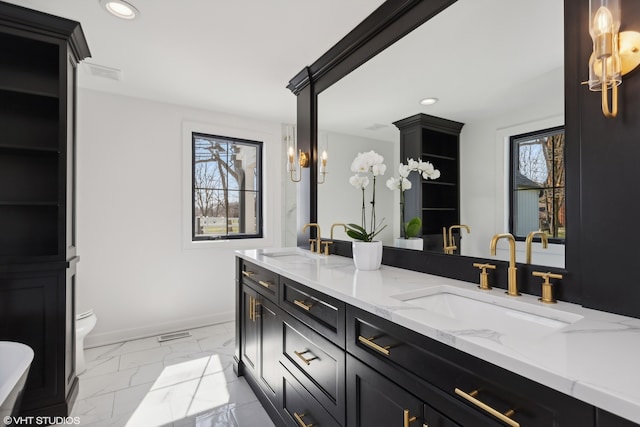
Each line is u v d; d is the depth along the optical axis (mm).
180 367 2393
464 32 1397
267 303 1866
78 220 2693
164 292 3053
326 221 2344
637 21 877
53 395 1774
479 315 1167
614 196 923
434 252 1521
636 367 594
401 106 1711
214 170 3391
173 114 3096
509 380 667
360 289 1223
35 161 2074
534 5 1164
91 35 1938
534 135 1154
